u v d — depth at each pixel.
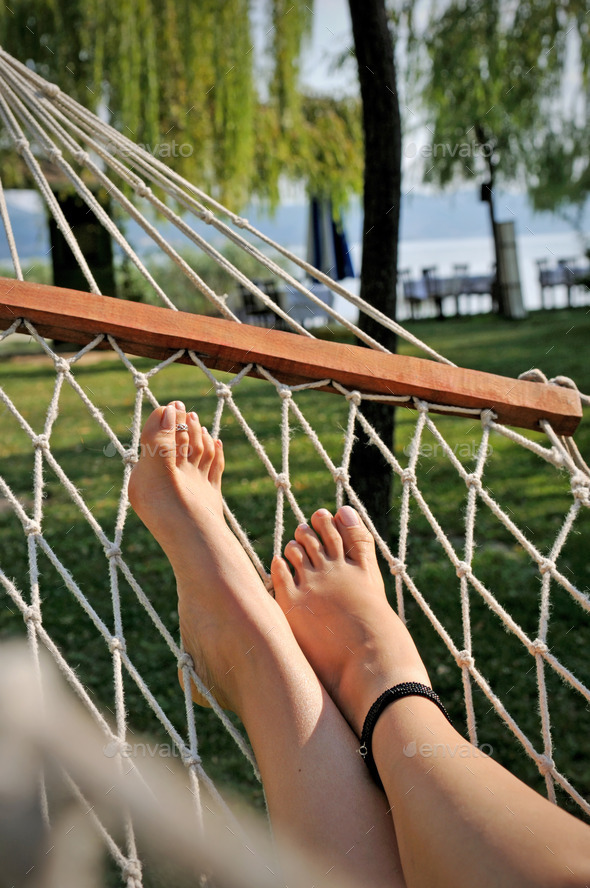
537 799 1.07
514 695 2.71
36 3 6.56
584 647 2.94
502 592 3.31
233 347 1.71
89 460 5.12
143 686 1.40
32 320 1.66
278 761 1.26
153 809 1.23
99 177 1.81
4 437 5.77
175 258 1.79
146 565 3.61
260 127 8.62
